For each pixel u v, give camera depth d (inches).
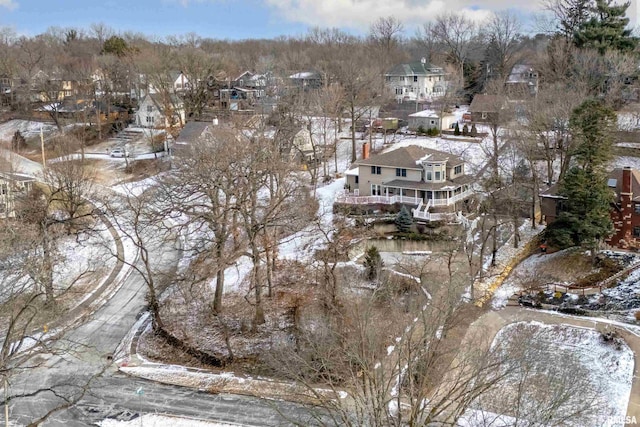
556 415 1191.6
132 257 2464.3
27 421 1423.5
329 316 1654.8
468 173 2913.4
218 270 1925.4
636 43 3705.7
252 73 5433.1
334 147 3390.7
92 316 2009.1
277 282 2169.0
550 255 2212.1
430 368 1114.7
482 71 4805.6
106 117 4616.1
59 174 2770.7
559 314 1867.6
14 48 6338.6
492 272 2146.9
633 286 1952.5
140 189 3051.2
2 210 2524.6
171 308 2059.5
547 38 4985.2
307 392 1445.6
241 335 1857.8
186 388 1590.8
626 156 2854.3
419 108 4227.4
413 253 2337.6
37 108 4790.8
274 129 3440.0
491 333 1769.2
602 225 2084.2
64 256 2219.5
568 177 2123.5
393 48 6200.8
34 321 1845.5
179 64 4515.3
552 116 2684.5
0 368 1106.7
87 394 1518.2
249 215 1964.8
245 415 1448.1
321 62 4859.7
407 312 1610.5
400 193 2662.4
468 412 1310.3
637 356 1615.4
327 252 2004.2
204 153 1988.2
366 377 1192.8
